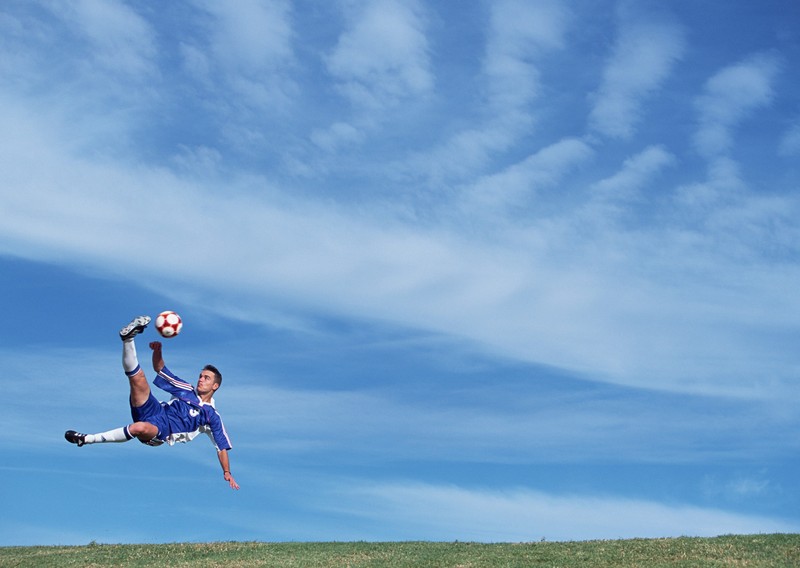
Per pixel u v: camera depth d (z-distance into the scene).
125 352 14.95
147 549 21.84
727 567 17.47
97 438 15.17
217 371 16.64
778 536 21.20
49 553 21.70
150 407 15.60
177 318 15.87
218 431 16.38
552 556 19.31
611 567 17.80
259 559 19.91
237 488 16.25
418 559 19.50
